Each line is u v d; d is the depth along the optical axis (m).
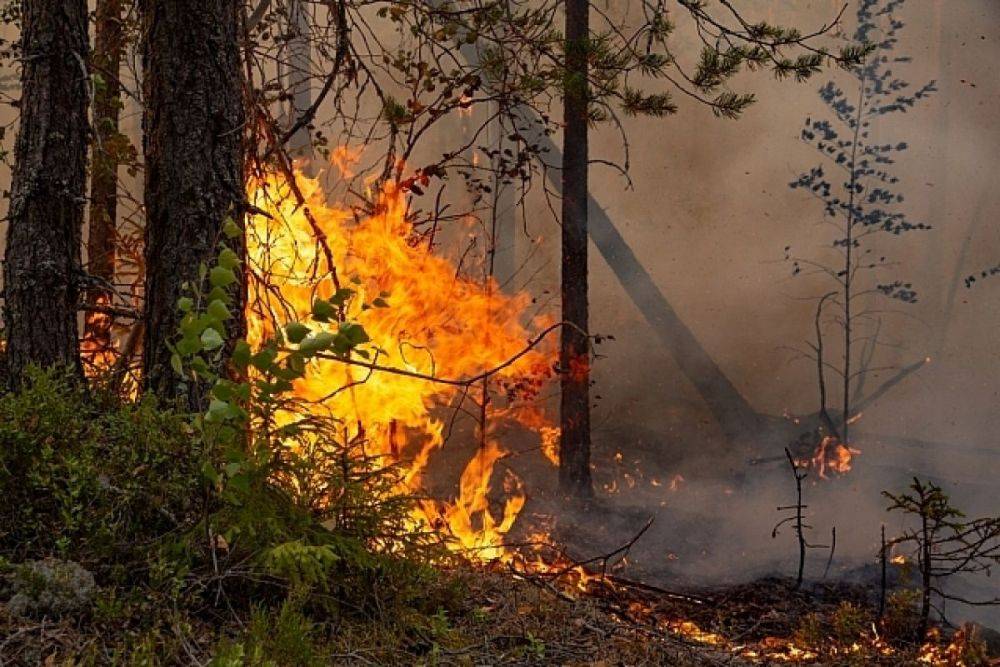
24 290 5.39
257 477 4.03
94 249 8.28
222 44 5.55
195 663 3.31
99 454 4.23
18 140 5.51
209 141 5.48
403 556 4.40
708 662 4.50
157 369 5.32
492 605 4.64
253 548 3.97
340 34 7.55
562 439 10.51
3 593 3.48
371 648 3.79
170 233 5.41
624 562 8.48
